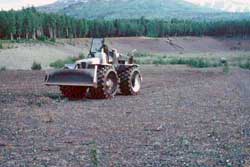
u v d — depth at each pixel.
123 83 17.98
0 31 116.56
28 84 23.11
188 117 12.37
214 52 145.75
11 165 7.46
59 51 93.56
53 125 11.06
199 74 34.78
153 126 10.95
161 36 182.88
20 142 9.17
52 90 19.84
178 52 148.00
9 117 12.23
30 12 131.88
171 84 24.17
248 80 27.78
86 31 152.00
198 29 188.38
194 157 7.95
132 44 155.25
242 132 10.22
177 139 9.45
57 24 138.88
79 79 16.28
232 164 7.48
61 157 7.95
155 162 7.61
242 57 89.19
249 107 14.51
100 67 17.02
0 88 20.61
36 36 125.56
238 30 188.50
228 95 18.17
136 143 9.06
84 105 14.90
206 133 10.09
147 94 18.59
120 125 11.07
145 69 42.88
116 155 8.08
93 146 8.77
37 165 7.45
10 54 65.19
